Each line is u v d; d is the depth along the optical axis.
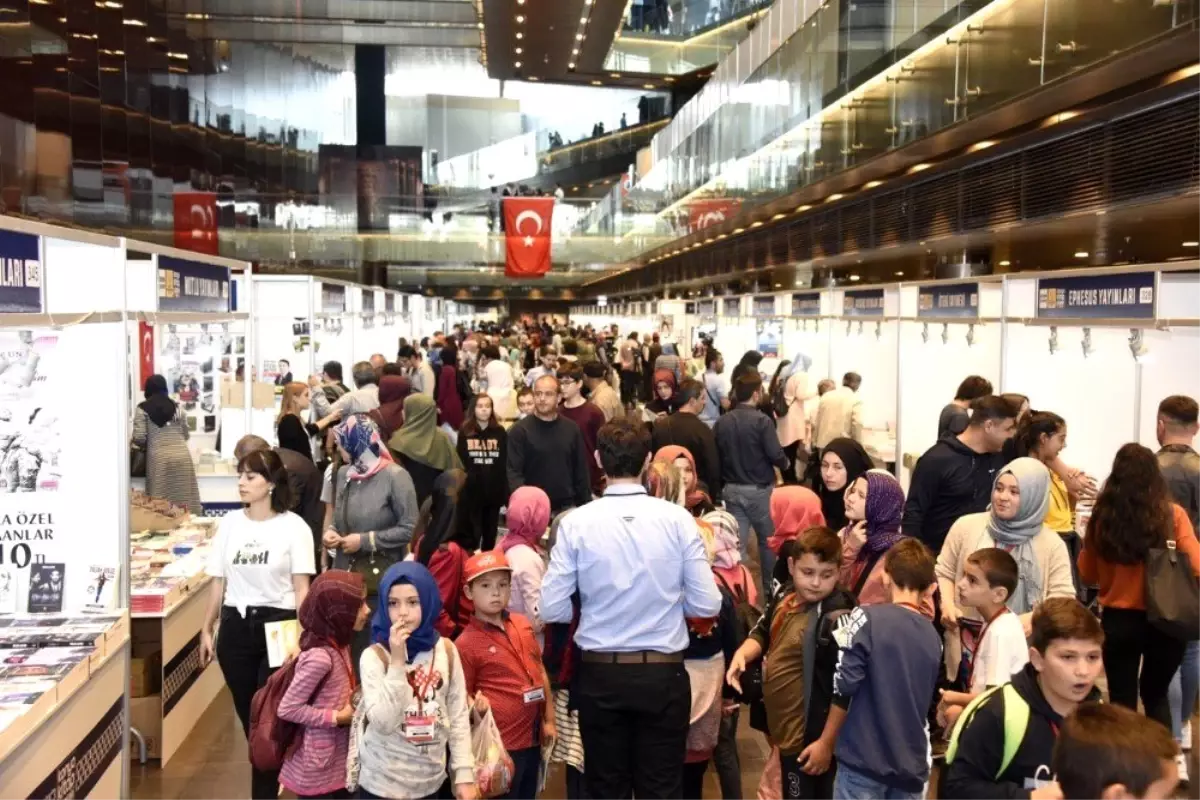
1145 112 8.09
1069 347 6.50
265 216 21.94
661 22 31.25
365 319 13.96
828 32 13.36
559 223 28.62
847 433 8.84
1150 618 4.06
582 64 29.14
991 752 2.30
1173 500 4.54
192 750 4.97
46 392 4.02
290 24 28.27
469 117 37.25
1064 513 4.93
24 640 3.77
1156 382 6.11
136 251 4.80
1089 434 6.49
